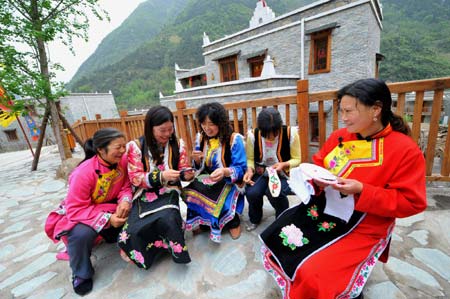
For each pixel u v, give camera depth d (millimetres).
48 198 3807
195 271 1750
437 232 1861
